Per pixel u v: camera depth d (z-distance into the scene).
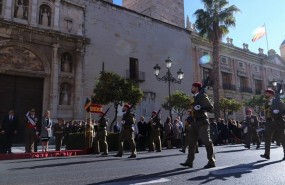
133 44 28.91
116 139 14.52
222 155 8.91
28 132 11.77
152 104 28.91
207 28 26.58
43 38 22.42
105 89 17.56
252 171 5.28
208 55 36.34
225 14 25.92
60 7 24.19
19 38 21.17
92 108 13.05
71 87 23.73
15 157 10.35
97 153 11.53
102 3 27.19
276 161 6.89
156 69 18.77
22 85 21.66
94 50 25.64
